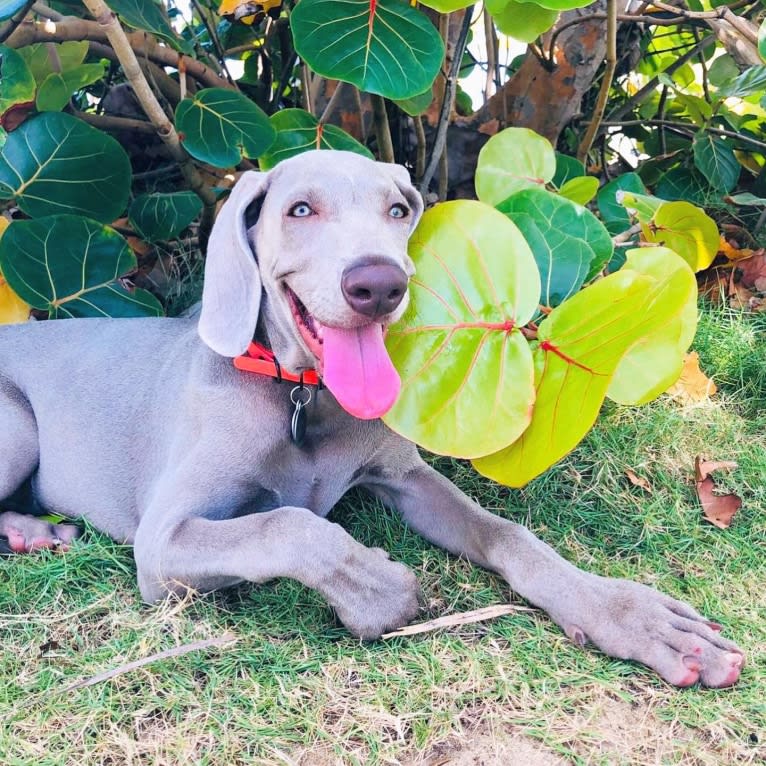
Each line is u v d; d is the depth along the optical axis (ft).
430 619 2.13
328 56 2.68
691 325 2.49
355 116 3.71
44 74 3.60
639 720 1.86
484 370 2.28
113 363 2.69
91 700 1.89
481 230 2.34
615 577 2.33
